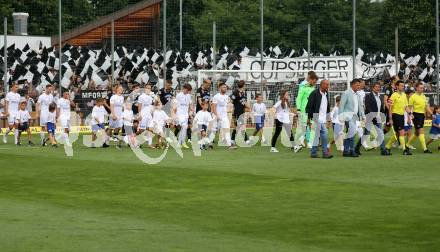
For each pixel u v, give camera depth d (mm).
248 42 69625
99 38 68000
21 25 65062
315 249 16562
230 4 73875
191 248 16531
